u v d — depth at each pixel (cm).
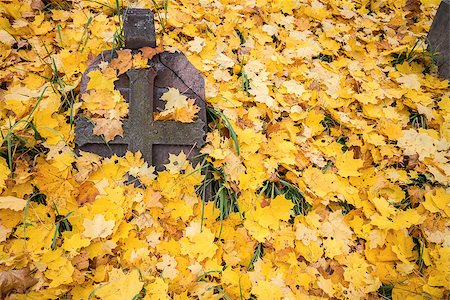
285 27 320
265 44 304
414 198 240
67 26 272
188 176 219
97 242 192
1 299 168
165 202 213
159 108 226
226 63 276
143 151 219
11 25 258
